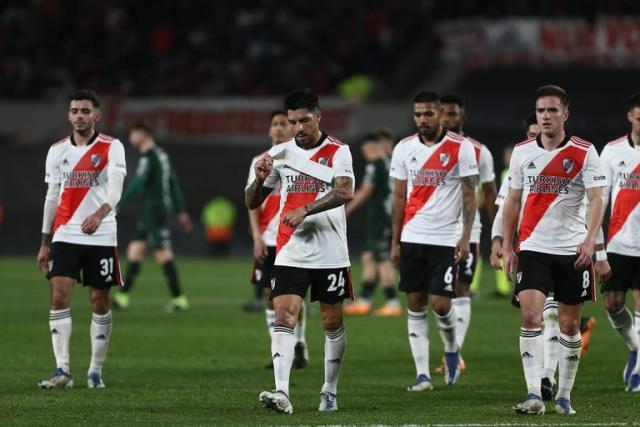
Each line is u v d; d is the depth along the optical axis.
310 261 28.55
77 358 39.84
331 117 105.00
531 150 28.14
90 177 32.75
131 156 104.38
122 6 126.69
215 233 98.56
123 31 123.75
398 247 34.34
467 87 107.56
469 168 33.38
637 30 105.94
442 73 110.50
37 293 65.25
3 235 99.69
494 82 107.62
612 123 99.12
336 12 122.94
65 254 32.72
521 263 28.23
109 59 120.00
